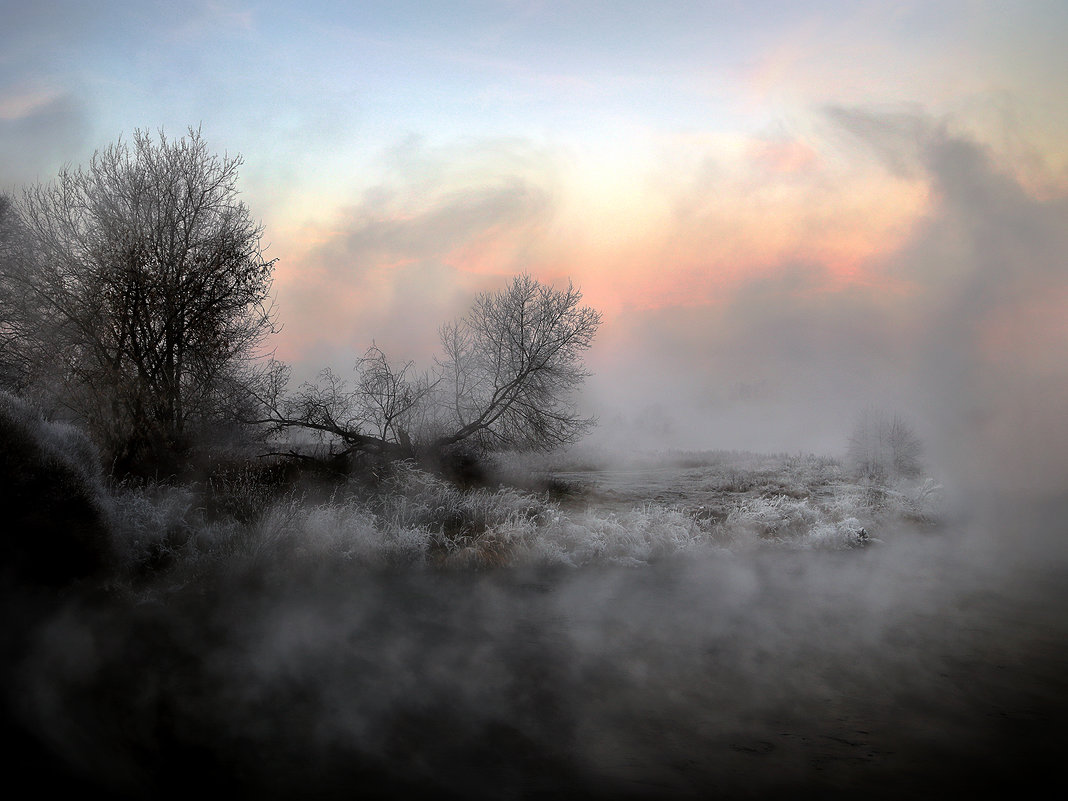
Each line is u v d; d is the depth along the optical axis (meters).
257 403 18.70
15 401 12.46
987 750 5.98
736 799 5.19
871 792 5.29
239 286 17.58
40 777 5.27
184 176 17.64
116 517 11.28
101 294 16.27
